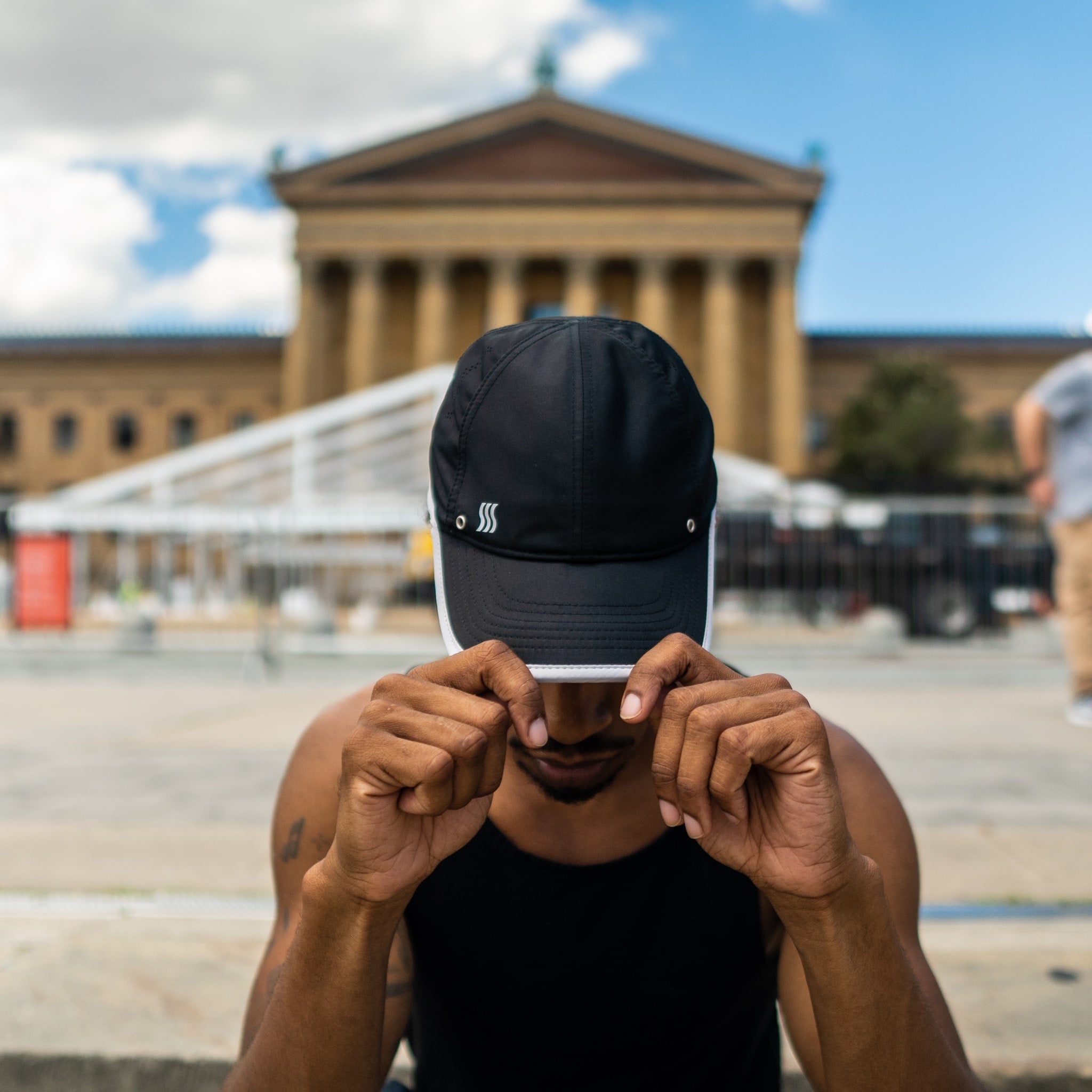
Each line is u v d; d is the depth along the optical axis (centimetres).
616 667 91
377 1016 92
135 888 252
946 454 3681
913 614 1262
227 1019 172
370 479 1912
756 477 1742
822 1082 105
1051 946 206
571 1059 109
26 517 1309
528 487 96
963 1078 93
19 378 5025
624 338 102
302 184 4247
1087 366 557
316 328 4212
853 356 4822
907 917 107
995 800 368
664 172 4247
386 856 84
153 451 4938
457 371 107
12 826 328
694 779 82
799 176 4138
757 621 1247
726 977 107
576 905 104
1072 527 579
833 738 115
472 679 86
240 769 453
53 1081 161
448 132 4234
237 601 1351
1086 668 602
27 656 1101
